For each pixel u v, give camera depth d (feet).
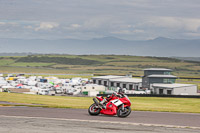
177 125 64.64
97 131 53.36
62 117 72.28
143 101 262.67
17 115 73.97
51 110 90.33
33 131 51.88
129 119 72.79
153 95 330.13
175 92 456.86
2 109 88.43
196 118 80.48
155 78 551.18
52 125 58.44
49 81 645.92
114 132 52.95
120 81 610.24
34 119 66.33
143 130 55.98
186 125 65.21
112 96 77.92
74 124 60.34
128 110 77.20
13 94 247.91
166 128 59.11
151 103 228.22
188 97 321.11
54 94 442.09
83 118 71.67
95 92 435.53
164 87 467.11
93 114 79.20
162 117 80.33
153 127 59.72
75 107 107.76
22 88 438.40
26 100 188.14
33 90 436.76
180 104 224.94
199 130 57.98
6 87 452.76
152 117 79.41
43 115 75.56
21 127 55.26
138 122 67.56
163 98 309.63
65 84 586.04
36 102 173.78
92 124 60.95
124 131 54.19
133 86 576.20
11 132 50.39
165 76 547.08
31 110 87.81
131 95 333.42
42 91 438.81
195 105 215.51
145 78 565.53
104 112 77.77
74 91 467.52
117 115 78.69
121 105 77.20
